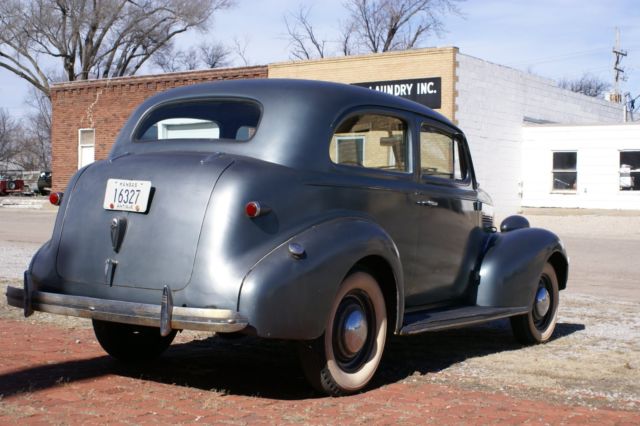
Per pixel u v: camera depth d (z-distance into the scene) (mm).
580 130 26641
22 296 4715
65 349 5707
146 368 5242
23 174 54875
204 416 4043
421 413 4211
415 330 4953
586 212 25391
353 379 4578
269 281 4082
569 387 4938
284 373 5199
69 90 30203
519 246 6270
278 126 4676
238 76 26188
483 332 7102
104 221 4535
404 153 5484
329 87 5031
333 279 4324
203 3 46094
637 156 25922
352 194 4855
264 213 4277
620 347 6379
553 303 6672
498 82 25516
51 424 3812
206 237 4223
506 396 4656
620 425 4070
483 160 24797
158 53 48562
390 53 23609
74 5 44812
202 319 4039
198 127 4941
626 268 12820
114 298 4422
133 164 4629
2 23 43969
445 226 5758
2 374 4875
